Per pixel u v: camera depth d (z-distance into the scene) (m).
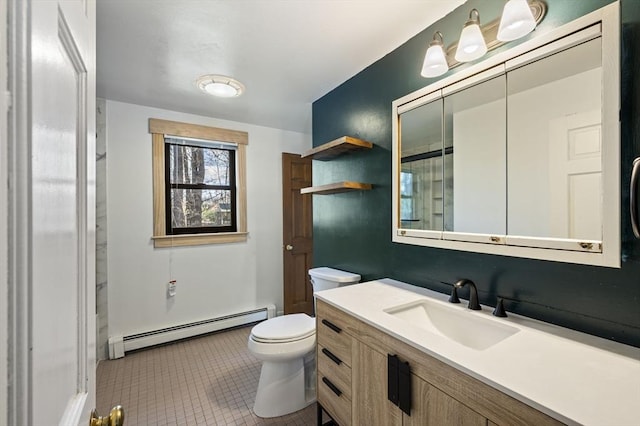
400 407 1.01
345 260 2.15
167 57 1.76
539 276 1.12
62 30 0.44
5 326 0.27
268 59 1.81
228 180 3.06
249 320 3.04
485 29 1.28
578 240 1.01
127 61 1.80
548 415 0.64
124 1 1.28
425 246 1.57
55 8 0.39
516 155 1.18
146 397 1.88
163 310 2.64
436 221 1.51
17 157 0.28
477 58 1.29
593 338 0.96
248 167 3.09
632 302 0.90
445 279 1.48
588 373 0.77
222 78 2.04
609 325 0.95
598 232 0.97
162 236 2.62
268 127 3.21
